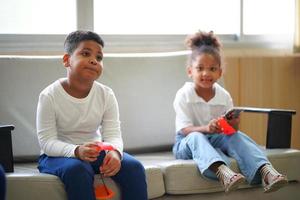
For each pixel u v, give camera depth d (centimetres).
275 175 199
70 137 201
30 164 226
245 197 219
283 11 345
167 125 260
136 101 254
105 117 207
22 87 232
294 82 342
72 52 198
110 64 253
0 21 265
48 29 277
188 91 243
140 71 258
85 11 280
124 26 298
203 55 240
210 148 208
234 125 228
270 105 334
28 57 238
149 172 199
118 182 187
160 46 304
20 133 229
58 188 175
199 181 207
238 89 321
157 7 308
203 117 242
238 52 329
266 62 330
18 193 176
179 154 227
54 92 197
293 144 346
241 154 214
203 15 324
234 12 332
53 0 277
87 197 171
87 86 199
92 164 186
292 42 341
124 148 249
